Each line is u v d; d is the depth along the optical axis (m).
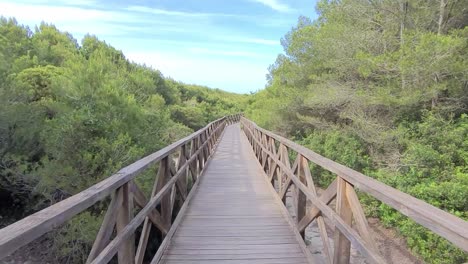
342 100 8.12
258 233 3.80
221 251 3.27
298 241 3.49
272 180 6.25
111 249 1.83
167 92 25.36
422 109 6.81
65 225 5.30
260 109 19.50
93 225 5.09
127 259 2.26
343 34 7.87
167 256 3.15
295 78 11.69
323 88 8.82
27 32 19.92
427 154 5.67
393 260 4.95
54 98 8.77
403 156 6.39
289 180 4.36
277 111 12.52
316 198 2.88
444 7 6.71
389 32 7.28
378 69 6.98
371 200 6.24
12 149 6.96
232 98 61.19
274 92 15.27
